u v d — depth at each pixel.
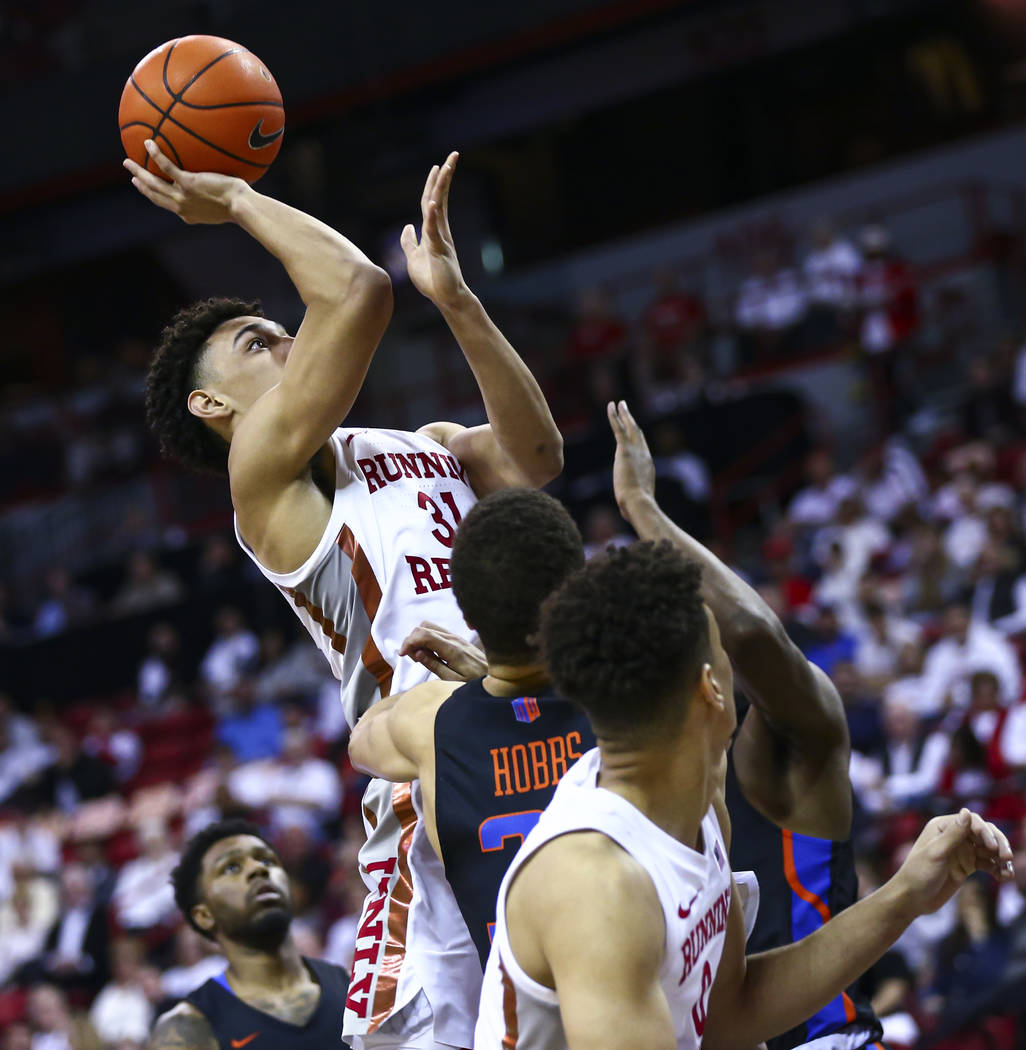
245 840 7.79
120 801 22.88
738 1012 4.22
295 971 7.73
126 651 27.39
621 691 3.44
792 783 5.08
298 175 33.28
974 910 12.05
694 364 27.52
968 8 34.44
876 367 26.06
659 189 36.88
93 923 18.41
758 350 28.45
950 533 21.02
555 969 3.36
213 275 37.28
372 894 5.00
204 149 5.23
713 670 3.62
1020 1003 10.89
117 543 32.56
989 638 16.86
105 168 33.09
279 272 36.53
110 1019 16.27
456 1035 4.63
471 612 4.14
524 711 4.13
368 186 32.59
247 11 32.41
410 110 32.50
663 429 25.80
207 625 26.92
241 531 5.20
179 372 5.50
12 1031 17.02
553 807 3.59
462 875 4.11
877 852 13.12
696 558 4.87
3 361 39.12
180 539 31.38
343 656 5.16
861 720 16.45
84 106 33.09
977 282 28.69
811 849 5.87
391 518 5.17
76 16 33.94
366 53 31.48
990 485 22.19
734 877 4.38
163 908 18.73
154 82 5.27
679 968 3.52
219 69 5.27
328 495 5.21
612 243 33.75
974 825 4.14
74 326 38.75
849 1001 5.76
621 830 3.43
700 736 3.55
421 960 4.70
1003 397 24.36
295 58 31.94
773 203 32.41
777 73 35.88
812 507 23.80
